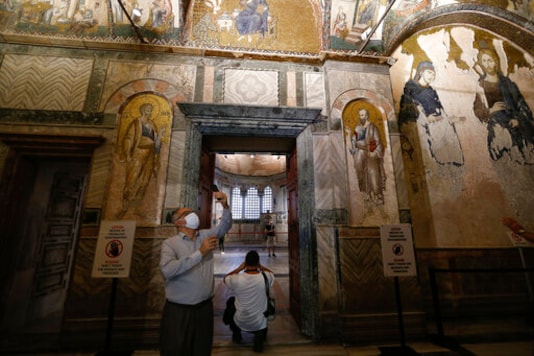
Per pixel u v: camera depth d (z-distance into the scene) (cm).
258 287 331
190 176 401
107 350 268
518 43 595
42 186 432
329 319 369
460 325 422
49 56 417
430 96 548
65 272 488
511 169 534
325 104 458
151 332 339
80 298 340
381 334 360
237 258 1098
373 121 452
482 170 526
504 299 474
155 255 366
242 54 461
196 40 470
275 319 445
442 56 573
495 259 488
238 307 334
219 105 419
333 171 416
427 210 494
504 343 350
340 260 384
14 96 392
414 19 526
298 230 447
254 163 2158
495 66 585
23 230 397
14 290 386
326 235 400
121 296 347
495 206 512
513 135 553
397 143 445
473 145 535
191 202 398
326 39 478
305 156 434
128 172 388
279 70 467
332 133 434
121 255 279
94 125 397
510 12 555
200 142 431
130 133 404
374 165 430
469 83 567
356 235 396
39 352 319
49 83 405
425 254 478
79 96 406
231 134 449
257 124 434
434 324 428
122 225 288
